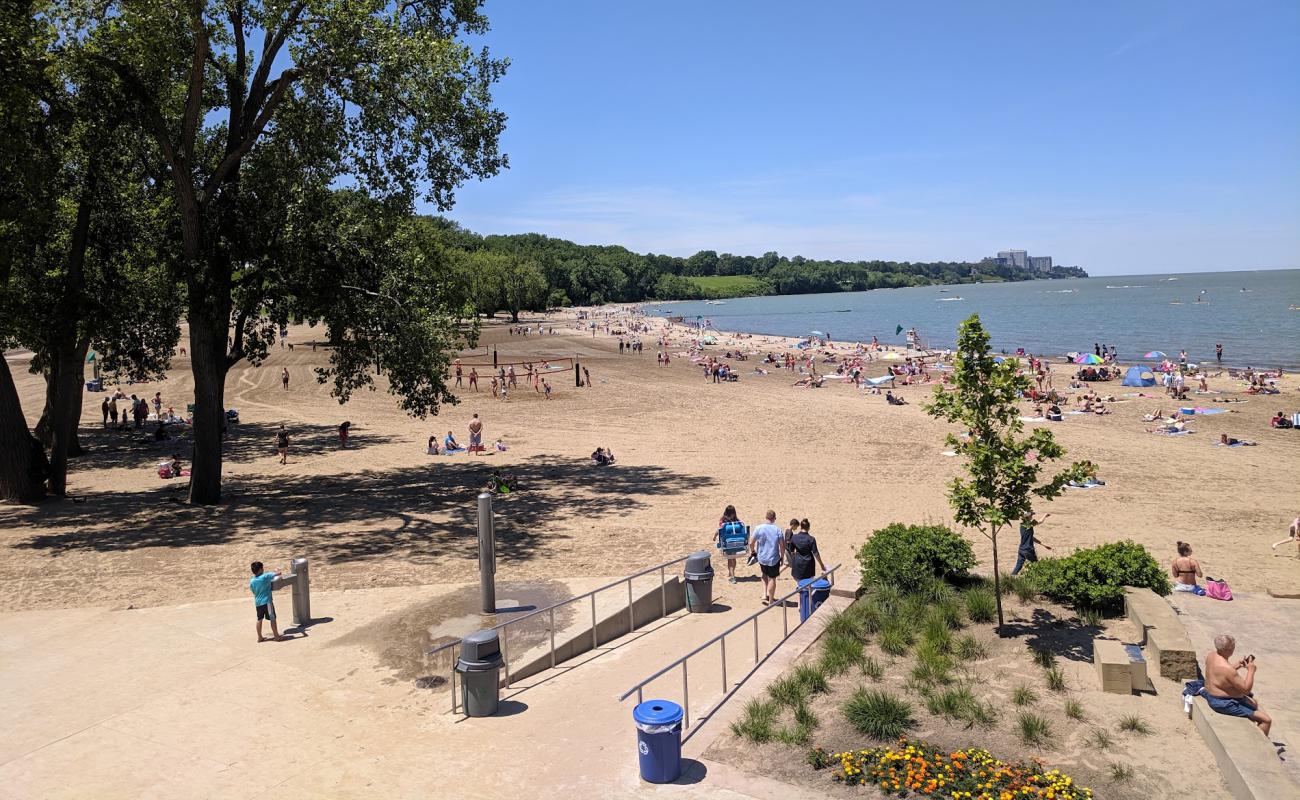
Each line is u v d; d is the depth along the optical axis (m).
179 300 28.75
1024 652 10.78
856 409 43.81
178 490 24.86
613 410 44.19
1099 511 22.83
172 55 20.23
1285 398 43.62
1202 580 15.05
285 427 38.75
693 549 18.70
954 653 10.81
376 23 20.84
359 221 23.73
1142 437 34.25
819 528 21.06
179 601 14.64
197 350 22.66
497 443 33.00
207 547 18.38
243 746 9.16
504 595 14.87
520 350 85.94
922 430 36.88
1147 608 11.33
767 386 55.22
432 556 17.83
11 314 21.66
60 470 23.69
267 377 57.50
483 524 13.64
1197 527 21.03
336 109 22.61
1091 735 8.69
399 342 23.19
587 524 21.06
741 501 23.91
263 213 22.31
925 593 12.80
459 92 21.48
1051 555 18.56
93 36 20.11
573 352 83.75
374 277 23.80
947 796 7.67
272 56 22.92
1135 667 9.57
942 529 14.19
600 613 13.48
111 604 14.43
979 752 8.20
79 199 23.08
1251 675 8.45
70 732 9.52
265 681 11.02
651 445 33.88
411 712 10.08
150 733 9.48
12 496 22.86
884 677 10.30
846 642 11.12
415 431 37.81
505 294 142.88
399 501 23.70
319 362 65.12
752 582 16.81
